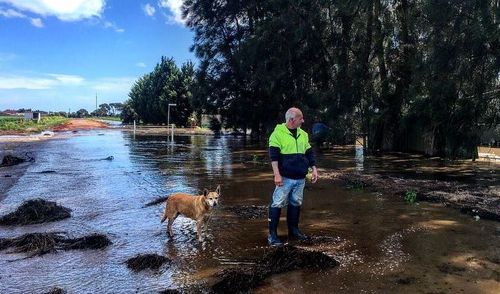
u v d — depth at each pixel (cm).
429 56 1514
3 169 1706
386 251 658
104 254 669
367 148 2258
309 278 560
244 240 727
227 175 1470
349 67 2127
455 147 1554
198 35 3369
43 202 935
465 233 746
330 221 838
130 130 5500
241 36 3152
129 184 1306
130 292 526
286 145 705
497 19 1272
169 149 2627
